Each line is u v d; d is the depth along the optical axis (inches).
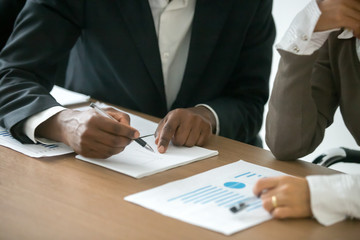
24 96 62.2
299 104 59.5
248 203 44.1
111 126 53.1
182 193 46.1
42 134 59.2
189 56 77.2
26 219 39.9
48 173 49.8
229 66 80.2
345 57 62.7
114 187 47.3
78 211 41.8
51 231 38.2
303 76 59.1
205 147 61.4
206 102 75.7
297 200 43.0
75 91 84.8
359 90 62.4
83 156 54.3
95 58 79.6
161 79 77.7
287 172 55.3
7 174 48.8
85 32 78.4
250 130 78.8
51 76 74.5
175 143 60.1
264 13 80.0
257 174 52.0
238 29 78.5
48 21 72.4
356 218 43.8
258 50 81.1
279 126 59.8
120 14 75.5
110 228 39.2
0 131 62.1
